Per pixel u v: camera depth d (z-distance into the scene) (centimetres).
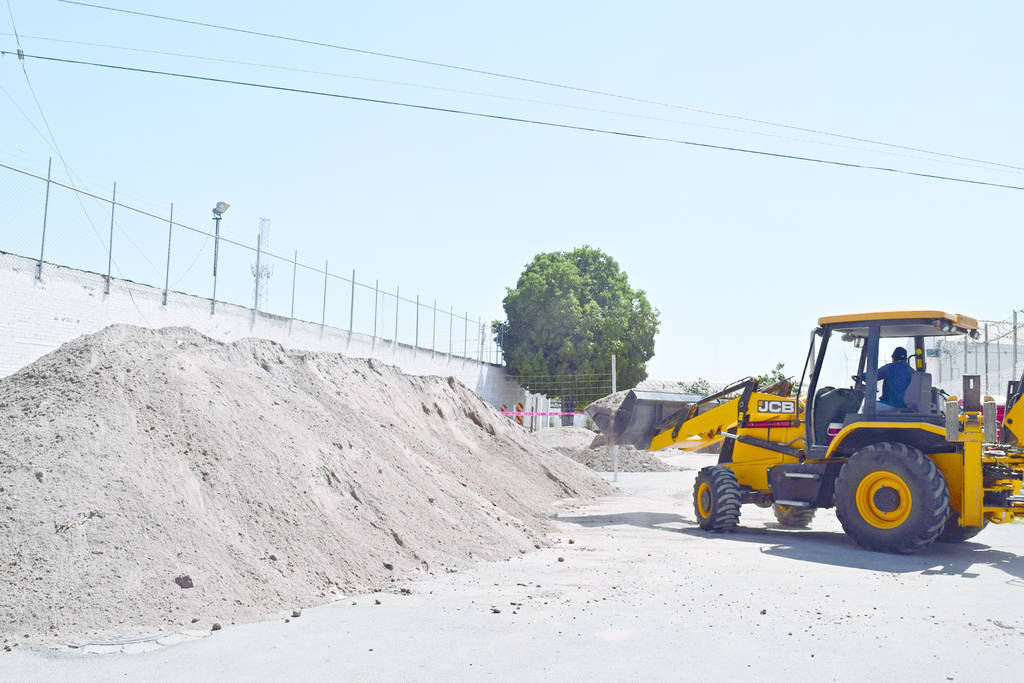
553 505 1399
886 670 465
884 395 1002
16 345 1314
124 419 711
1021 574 786
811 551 926
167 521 622
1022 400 934
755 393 1174
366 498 816
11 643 486
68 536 572
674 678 447
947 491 906
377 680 439
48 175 1369
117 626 522
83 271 1443
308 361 1182
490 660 478
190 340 949
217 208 1934
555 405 3981
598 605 625
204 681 434
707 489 1138
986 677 454
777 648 508
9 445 654
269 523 694
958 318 993
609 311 4006
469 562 806
